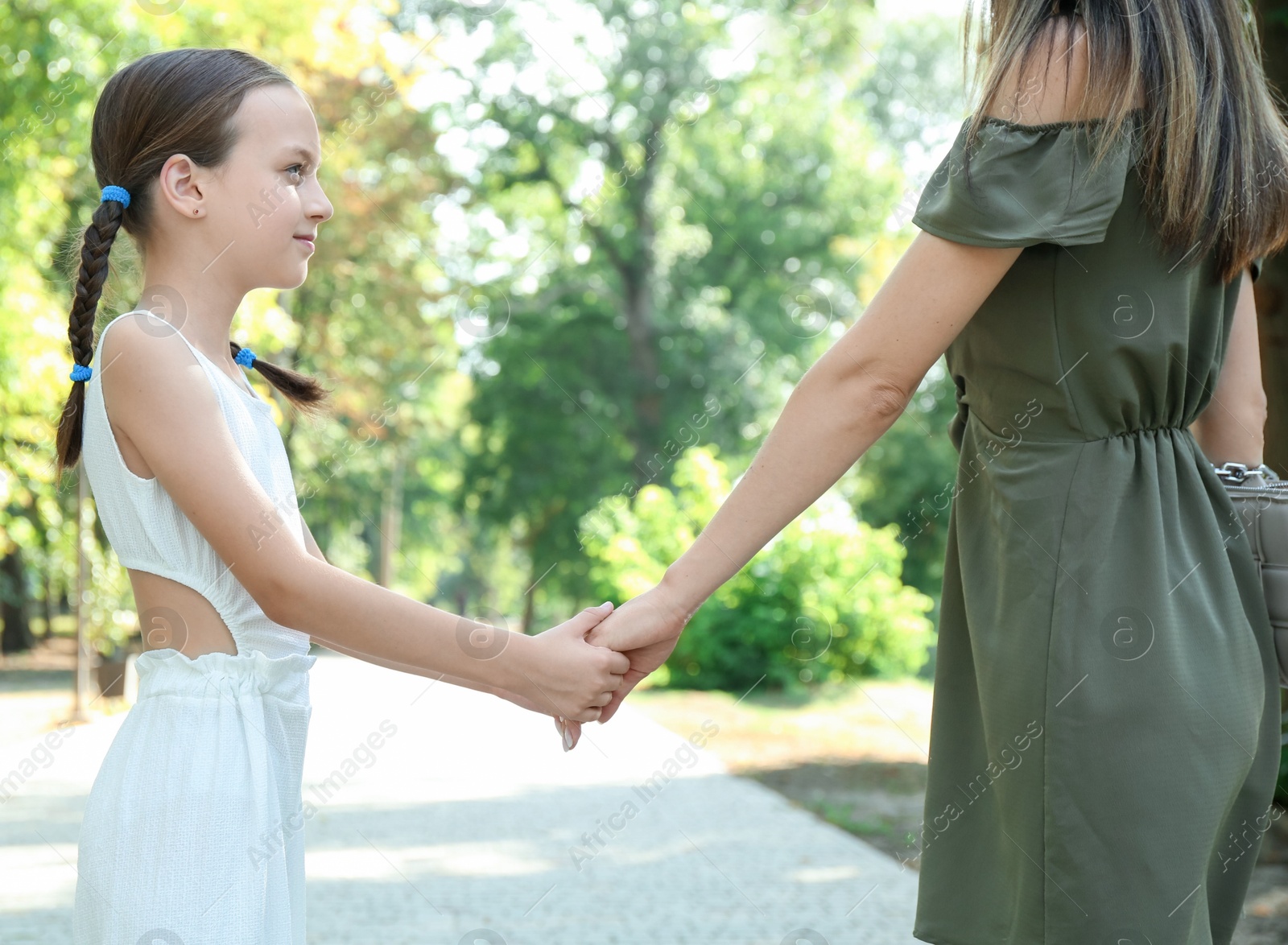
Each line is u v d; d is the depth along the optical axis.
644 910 4.28
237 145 1.60
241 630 1.55
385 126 16.34
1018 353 1.40
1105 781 1.32
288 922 1.52
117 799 1.46
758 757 7.89
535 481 21.86
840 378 1.45
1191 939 1.30
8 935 3.96
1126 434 1.39
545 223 22.59
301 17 9.23
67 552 11.62
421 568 25.78
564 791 6.78
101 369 1.52
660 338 22.16
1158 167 1.33
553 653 1.69
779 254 21.14
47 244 9.23
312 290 15.45
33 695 12.61
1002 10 1.41
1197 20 1.35
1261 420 1.63
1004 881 1.45
